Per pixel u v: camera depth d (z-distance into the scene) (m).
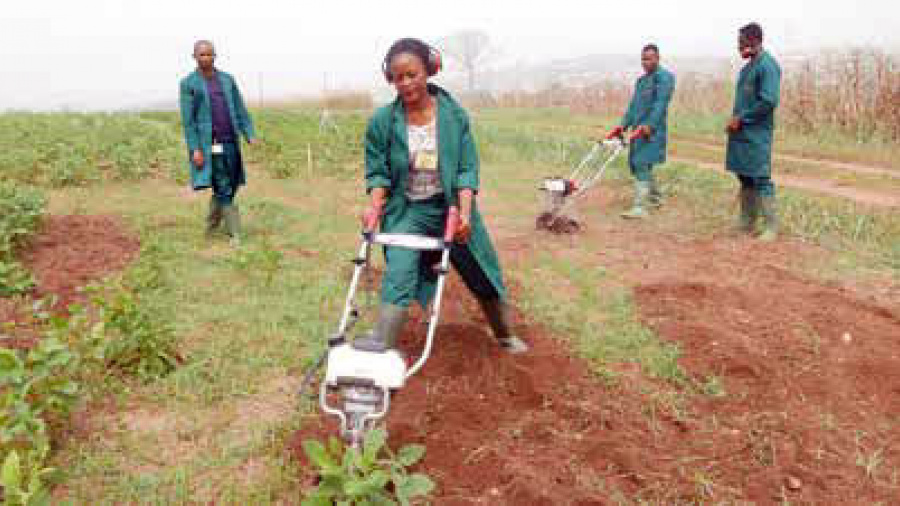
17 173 11.52
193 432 4.32
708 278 7.14
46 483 3.80
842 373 5.11
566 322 5.95
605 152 14.88
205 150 7.98
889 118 16.48
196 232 8.73
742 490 3.88
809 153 15.09
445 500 3.68
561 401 4.59
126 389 4.70
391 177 4.54
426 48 4.32
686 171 12.12
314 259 7.72
